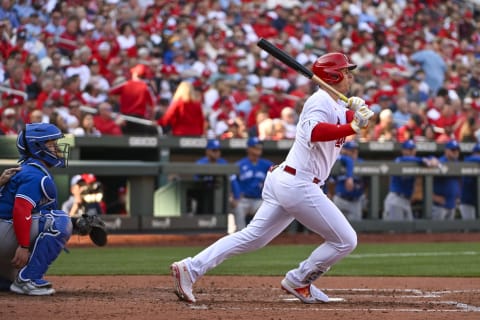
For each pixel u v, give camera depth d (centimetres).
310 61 6462
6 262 2170
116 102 5134
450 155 5072
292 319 1714
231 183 4494
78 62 5372
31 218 2136
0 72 4991
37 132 2169
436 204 5003
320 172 2006
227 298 2184
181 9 6669
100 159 4822
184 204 4462
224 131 5341
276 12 7044
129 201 4284
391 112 5594
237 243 2052
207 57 6091
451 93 6738
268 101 5709
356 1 7706
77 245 4162
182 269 2023
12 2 5775
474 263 3384
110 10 6225
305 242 4434
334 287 2530
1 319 1683
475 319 1734
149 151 4800
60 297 2133
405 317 1756
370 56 7025
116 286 2497
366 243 4416
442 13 8262
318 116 1959
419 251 3975
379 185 5031
